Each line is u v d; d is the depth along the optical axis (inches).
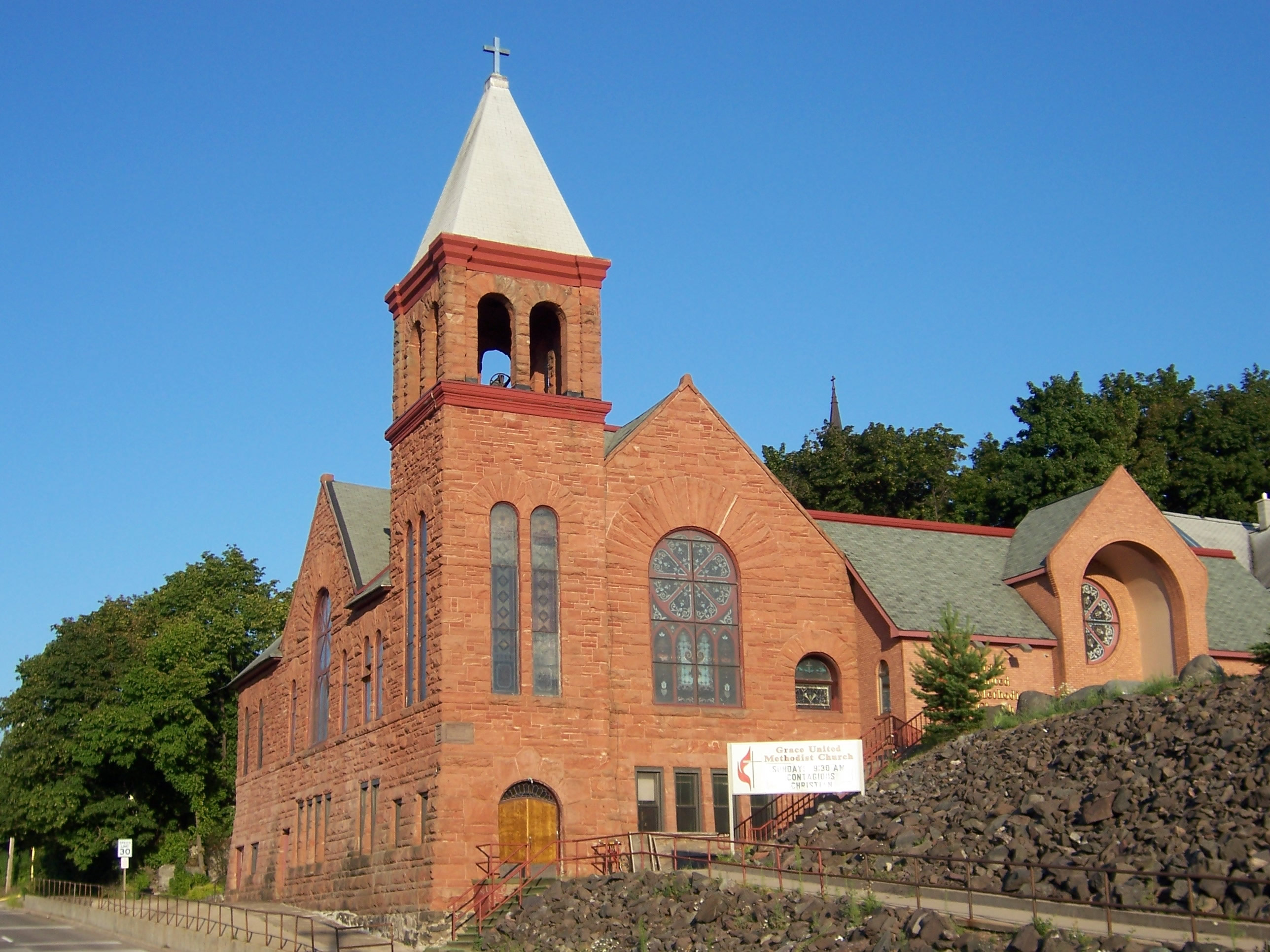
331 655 1809.8
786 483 2925.7
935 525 1802.4
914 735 1536.7
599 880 1270.9
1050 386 2829.7
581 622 1498.5
